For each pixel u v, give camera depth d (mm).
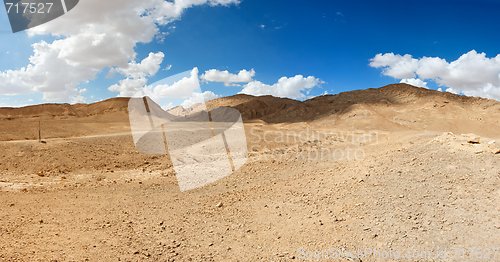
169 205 9602
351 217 7922
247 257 6820
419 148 10898
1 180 12930
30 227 7656
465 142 10547
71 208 9164
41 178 13602
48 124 31797
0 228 7445
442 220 7344
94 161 16922
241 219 8508
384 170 9812
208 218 8625
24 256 6191
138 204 9672
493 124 42812
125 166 16625
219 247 7207
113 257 6527
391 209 7938
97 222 8203
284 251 6984
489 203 7613
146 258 6609
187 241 7434
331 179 10383
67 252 6551
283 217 8414
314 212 8422
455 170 9031
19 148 17609
